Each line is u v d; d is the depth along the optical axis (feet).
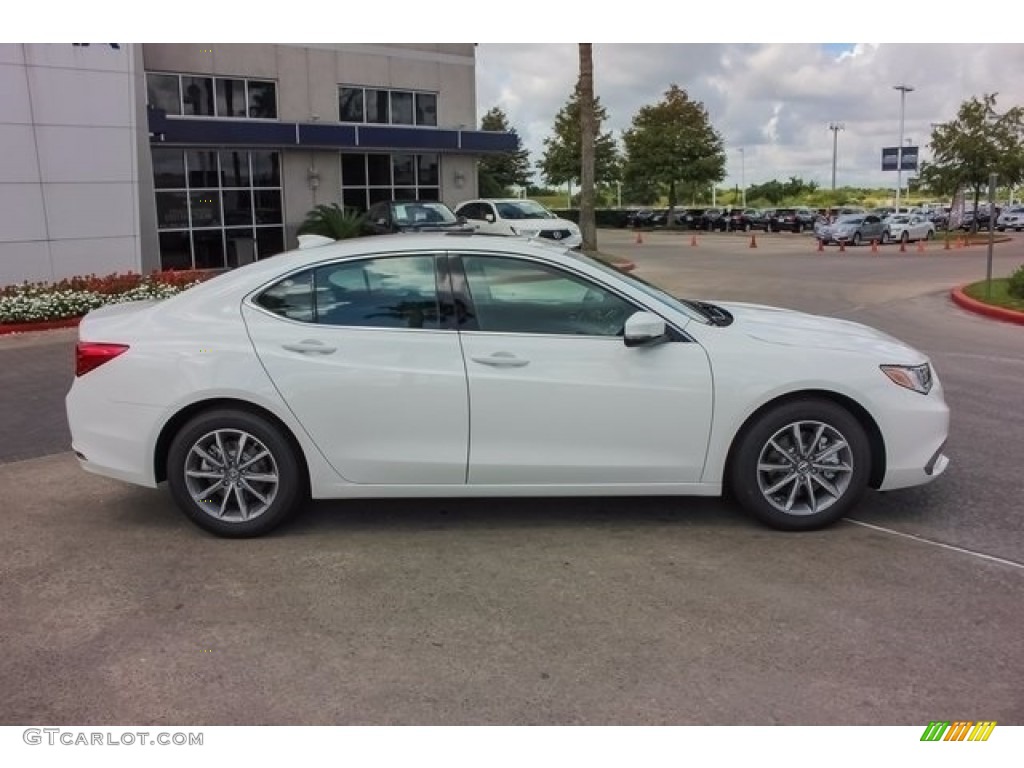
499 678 10.87
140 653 11.53
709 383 14.73
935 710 10.15
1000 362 31.48
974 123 142.51
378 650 11.57
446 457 14.88
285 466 15.07
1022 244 121.60
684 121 187.93
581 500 17.12
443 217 68.03
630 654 11.38
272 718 10.12
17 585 13.58
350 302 15.03
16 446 21.59
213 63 73.56
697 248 115.44
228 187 75.10
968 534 15.20
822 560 14.17
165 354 14.85
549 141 198.18
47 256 51.39
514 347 14.74
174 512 16.75
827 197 298.56
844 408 15.08
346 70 81.56
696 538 15.15
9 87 48.78
